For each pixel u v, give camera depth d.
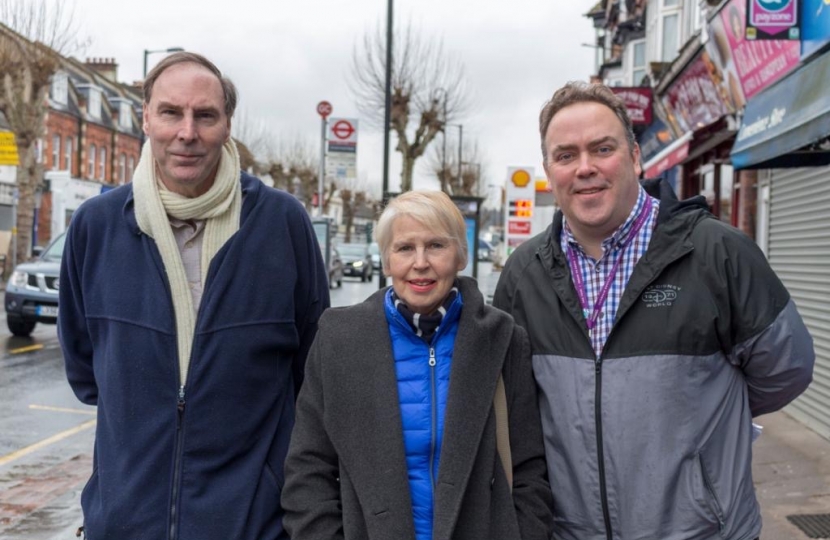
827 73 5.55
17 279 12.22
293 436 2.48
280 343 2.62
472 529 2.29
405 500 2.26
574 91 2.53
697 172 13.16
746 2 6.76
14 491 5.44
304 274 2.76
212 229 2.57
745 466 2.41
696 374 2.36
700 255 2.38
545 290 2.55
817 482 5.60
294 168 48.00
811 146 6.23
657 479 2.32
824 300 6.93
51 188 35.19
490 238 57.66
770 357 2.37
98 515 2.48
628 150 2.46
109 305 2.53
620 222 2.45
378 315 2.43
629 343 2.38
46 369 9.94
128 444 2.48
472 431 2.31
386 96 14.22
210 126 2.52
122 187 2.69
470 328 2.38
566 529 2.46
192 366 2.48
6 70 22.36
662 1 15.59
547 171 2.55
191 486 2.47
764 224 8.92
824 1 6.25
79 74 44.97
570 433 2.43
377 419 2.32
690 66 11.34
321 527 2.34
